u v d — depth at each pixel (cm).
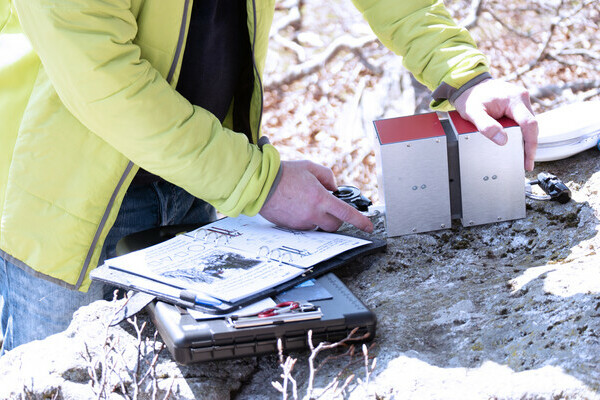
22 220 143
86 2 118
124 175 142
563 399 95
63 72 122
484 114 144
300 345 113
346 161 430
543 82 459
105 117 125
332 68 484
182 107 129
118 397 111
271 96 471
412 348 114
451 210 154
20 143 140
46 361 118
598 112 175
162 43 135
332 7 520
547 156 170
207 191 134
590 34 486
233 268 128
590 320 107
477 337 113
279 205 141
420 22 162
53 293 156
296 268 127
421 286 134
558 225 147
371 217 163
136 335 125
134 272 128
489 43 482
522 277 128
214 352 109
